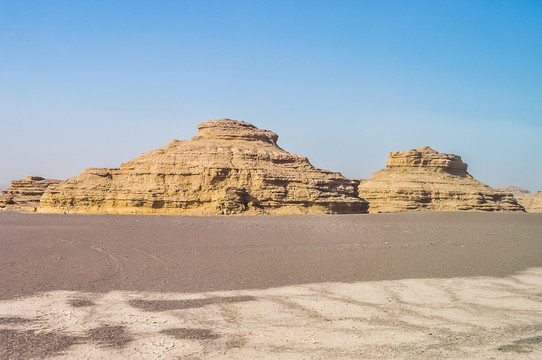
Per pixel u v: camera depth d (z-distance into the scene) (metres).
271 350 12.94
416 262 24.75
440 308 17.19
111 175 71.88
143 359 12.14
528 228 41.88
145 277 20.08
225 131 75.12
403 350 13.14
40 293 17.38
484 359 12.62
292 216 46.62
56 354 12.23
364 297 18.28
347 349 13.14
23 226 34.59
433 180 98.56
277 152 71.62
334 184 70.38
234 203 61.72
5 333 13.51
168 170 68.19
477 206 92.44
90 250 25.09
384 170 107.06
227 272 21.31
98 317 15.11
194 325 14.66
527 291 19.75
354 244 29.66
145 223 38.00
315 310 16.48
